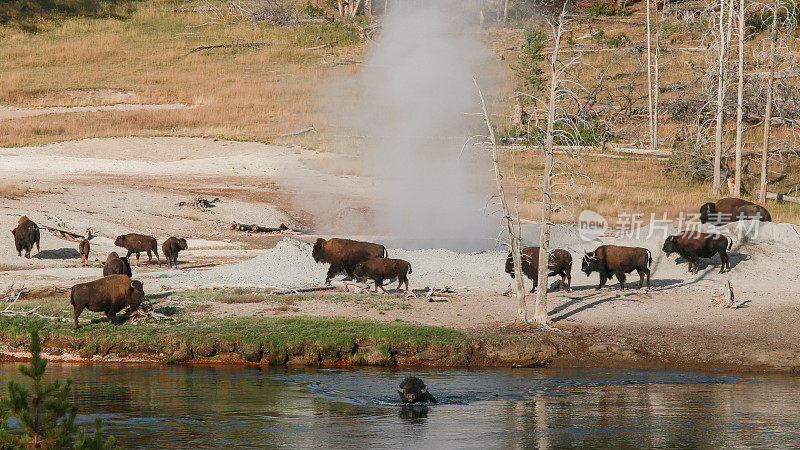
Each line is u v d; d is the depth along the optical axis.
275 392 58.12
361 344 71.00
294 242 111.44
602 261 92.50
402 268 89.56
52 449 32.12
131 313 76.62
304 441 46.06
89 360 69.81
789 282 98.94
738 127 181.38
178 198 163.50
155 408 53.03
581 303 87.25
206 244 135.00
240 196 173.38
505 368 68.94
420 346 70.50
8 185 156.50
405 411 53.31
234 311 81.50
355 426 49.38
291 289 90.88
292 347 69.69
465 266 106.31
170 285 94.38
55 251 119.50
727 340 75.25
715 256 106.88
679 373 67.00
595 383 62.81
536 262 90.31
